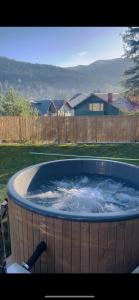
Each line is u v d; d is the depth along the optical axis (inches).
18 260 160.6
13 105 1246.9
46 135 598.9
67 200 222.1
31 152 498.6
